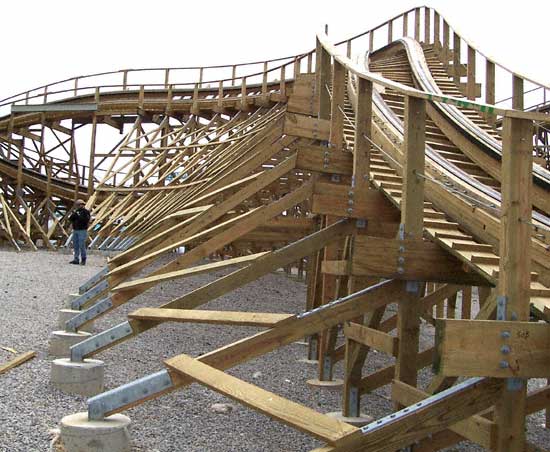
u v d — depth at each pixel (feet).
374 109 35.76
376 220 21.48
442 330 11.62
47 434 16.24
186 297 22.16
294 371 28.55
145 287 24.77
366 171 21.59
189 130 73.51
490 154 29.96
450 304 40.04
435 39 60.75
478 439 12.77
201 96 77.87
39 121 83.51
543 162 35.65
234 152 46.65
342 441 11.53
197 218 31.27
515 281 12.28
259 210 26.45
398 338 17.74
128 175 66.59
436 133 36.01
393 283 17.76
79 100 83.61
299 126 27.73
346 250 23.07
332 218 26.40
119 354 26.45
